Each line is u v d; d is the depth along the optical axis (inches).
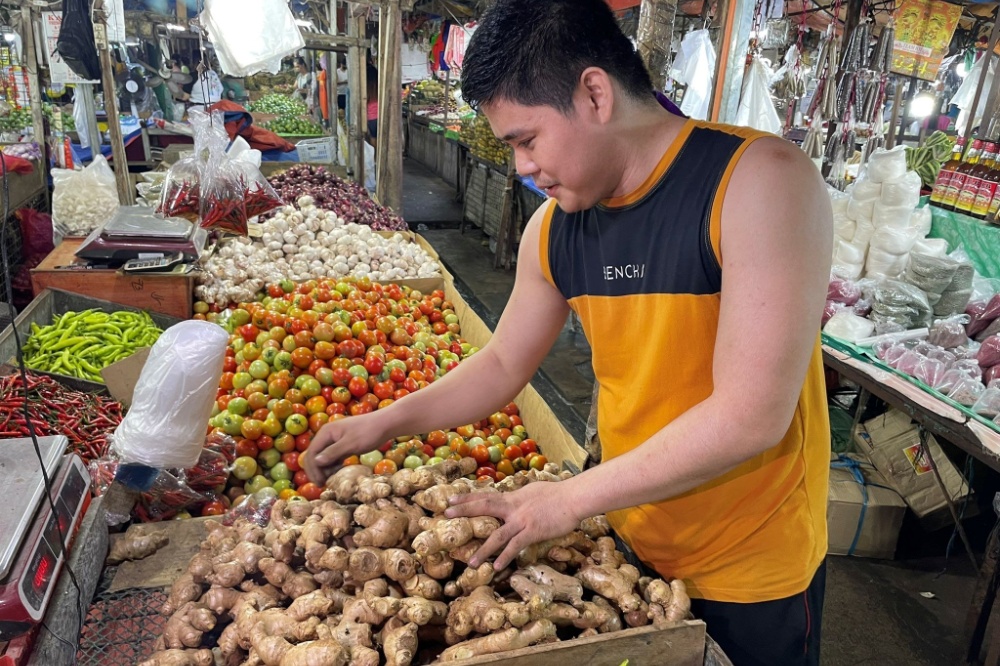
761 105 175.9
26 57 212.7
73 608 49.6
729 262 41.9
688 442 41.6
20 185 202.4
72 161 227.8
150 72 274.8
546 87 39.7
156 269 131.5
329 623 47.2
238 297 136.3
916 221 162.6
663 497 43.2
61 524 50.5
